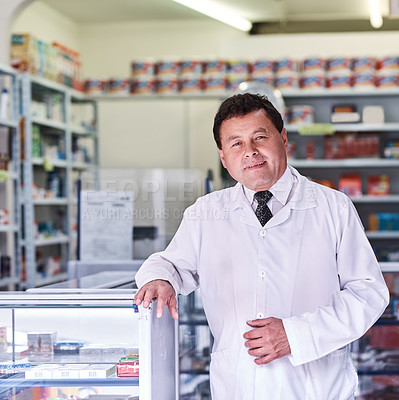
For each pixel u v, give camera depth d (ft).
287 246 7.11
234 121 6.90
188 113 30.48
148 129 30.60
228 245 7.29
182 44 30.45
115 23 30.58
